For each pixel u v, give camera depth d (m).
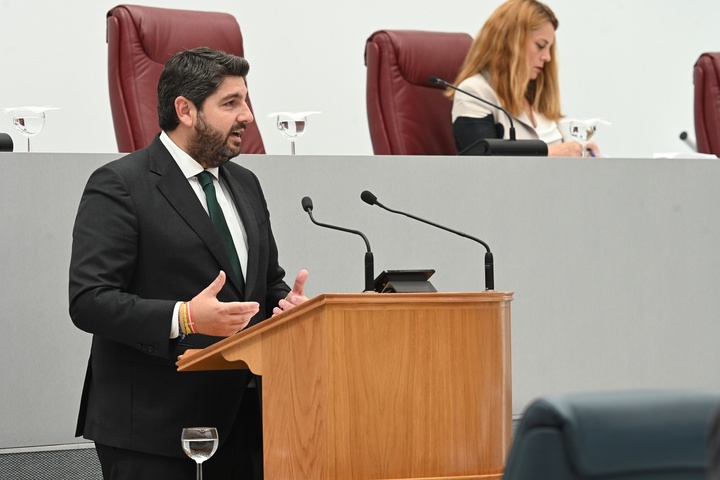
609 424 1.76
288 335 3.48
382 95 7.81
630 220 6.45
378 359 3.29
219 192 4.70
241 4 9.27
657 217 6.51
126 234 4.33
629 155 10.37
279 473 3.54
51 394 5.44
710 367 6.56
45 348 5.44
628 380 6.41
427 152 7.81
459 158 6.18
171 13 7.27
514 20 7.61
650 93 10.45
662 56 10.48
